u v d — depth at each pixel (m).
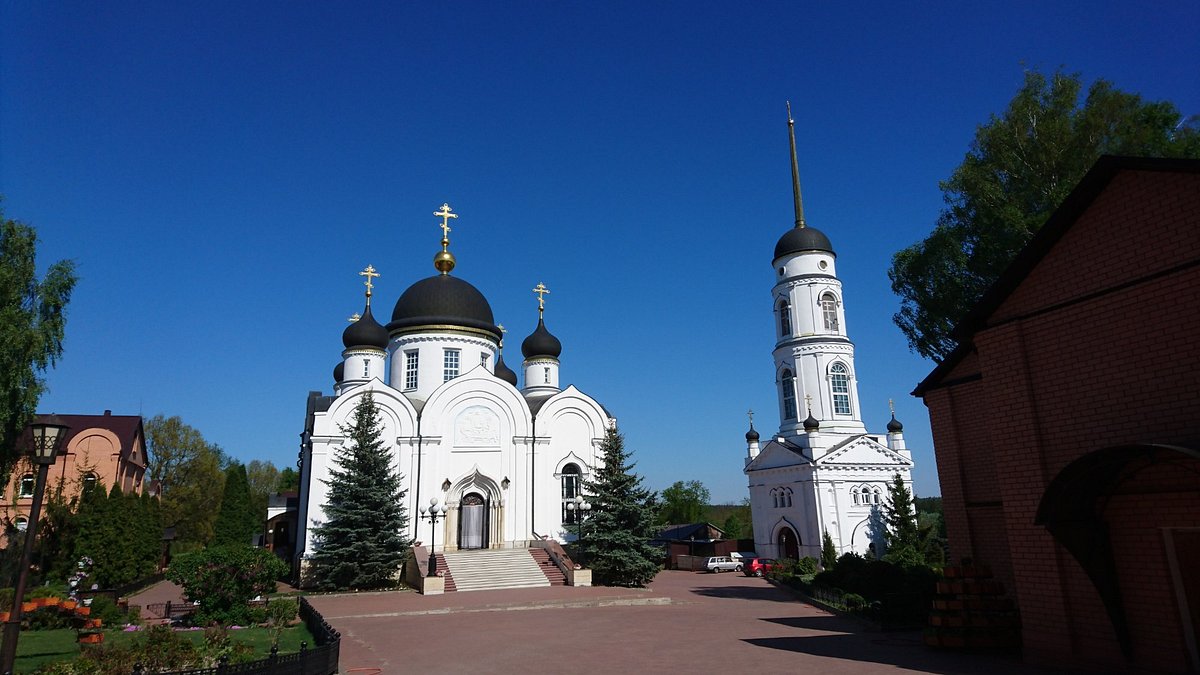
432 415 42.28
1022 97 26.75
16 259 31.23
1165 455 10.55
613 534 36.31
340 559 35.19
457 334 46.72
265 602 25.81
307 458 42.78
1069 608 12.07
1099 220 12.34
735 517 73.00
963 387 18.06
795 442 49.69
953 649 14.76
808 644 16.81
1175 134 25.03
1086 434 12.10
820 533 45.25
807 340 50.53
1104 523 11.81
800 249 52.47
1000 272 26.34
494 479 42.34
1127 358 11.65
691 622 22.47
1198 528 10.52
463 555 37.78
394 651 18.25
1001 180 27.70
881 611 19.77
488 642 19.22
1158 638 10.90
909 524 43.84
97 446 49.53
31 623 22.52
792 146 56.66
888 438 54.06
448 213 51.62
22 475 36.03
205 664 14.21
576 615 25.16
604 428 45.31
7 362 28.97
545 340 52.50
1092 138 24.88
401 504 40.47
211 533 69.12
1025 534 12.88
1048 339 12.93
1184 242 11.07
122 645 17.84
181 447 69.94
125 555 36.12
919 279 29.45
